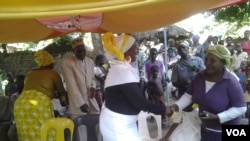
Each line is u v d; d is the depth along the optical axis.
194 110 3.16
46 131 3.37
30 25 4.78
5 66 12.30
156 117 3.79
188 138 3.07
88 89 4.64
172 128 3.20
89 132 3.65
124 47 2.90
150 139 3.72
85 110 4.47
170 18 3.77
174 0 2.02
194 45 9.58
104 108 3.05
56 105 5.01
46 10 1.97
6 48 12.93
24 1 1.95
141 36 12.91
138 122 3.71
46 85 4.20
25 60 12.52
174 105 3.10
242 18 13.12
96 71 6.31
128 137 2.92
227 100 2.83
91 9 2.01
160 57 9.29
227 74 2.87
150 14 3.58
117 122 2.91
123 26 4.76
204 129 2.98
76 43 4.59
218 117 2.81
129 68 2.90
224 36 15.79
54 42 13.27
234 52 8.10
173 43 10.80
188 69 6.02
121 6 2.02
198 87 2.97
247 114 3.55
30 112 4.10
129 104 2.92
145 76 7.68
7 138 4.32
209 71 2.86
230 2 3.84
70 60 4.49
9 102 4.96
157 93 6.50
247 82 5.70
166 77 7.66
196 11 3.18
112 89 2.92
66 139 3.56
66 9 2.00
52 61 4.41
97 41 10.68
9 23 4.31
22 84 5.35
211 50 2.83
